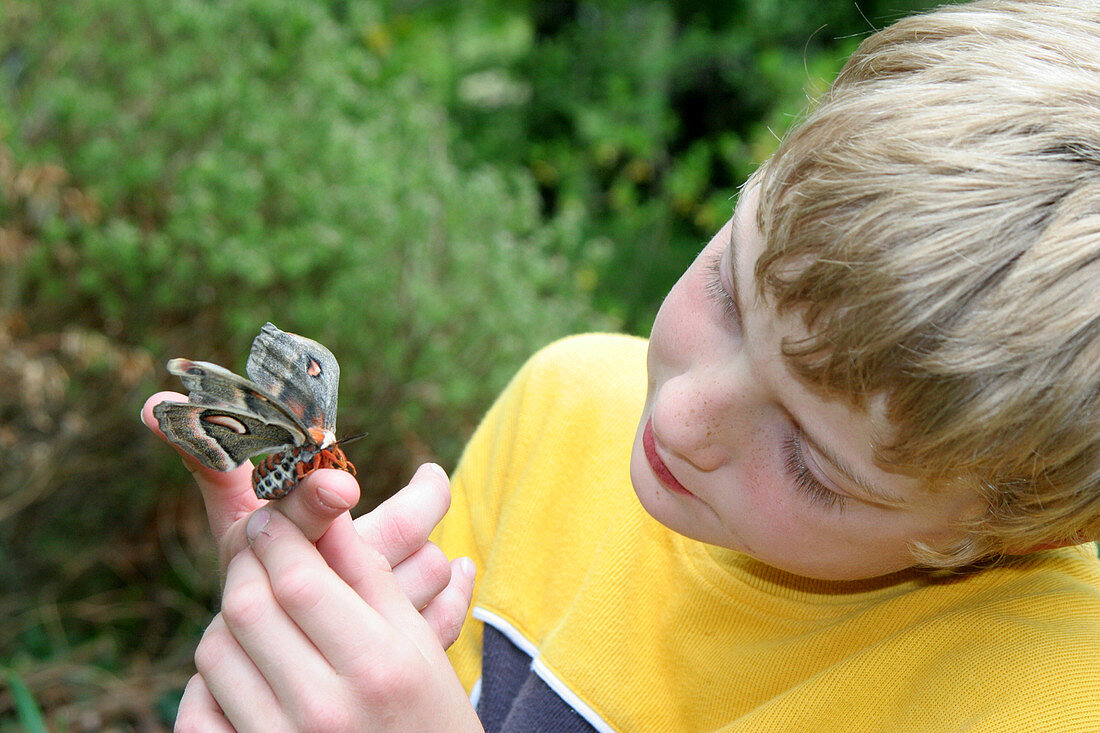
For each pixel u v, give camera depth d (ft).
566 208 7.47
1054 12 1.50
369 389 4.66
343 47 5.25
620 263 8.08
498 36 9.55
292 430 1.47
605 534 2.00
